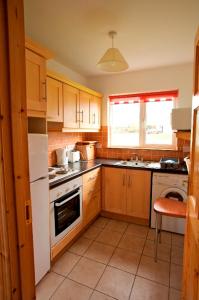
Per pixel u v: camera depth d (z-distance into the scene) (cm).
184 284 124
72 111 251
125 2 145
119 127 343
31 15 160
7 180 65
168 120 307
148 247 219
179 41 208
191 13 159
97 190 282
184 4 148
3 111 63
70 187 210
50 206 179
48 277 173
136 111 328
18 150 68
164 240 233
